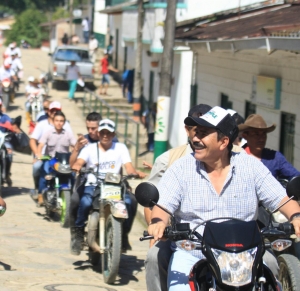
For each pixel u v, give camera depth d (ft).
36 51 202.69
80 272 28.17
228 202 15.61
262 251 13.91
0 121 43.01
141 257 31.50
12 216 39.70
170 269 15.35
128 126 60.75
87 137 32.19
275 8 50.01
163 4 68.85
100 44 148.97
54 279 26.45
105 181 27.04
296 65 36.83
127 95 98.58
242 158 15.94
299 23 33.09
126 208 27.17
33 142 39.11
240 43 36.76
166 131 48.19
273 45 32.09
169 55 47.21
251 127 23.68
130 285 26.50
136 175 27.76
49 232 35.91
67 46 113.39
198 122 15.30
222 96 53.21
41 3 322.55
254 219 15.98
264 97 41.34
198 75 60.23
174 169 15.90
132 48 105.29
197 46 46.37
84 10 185.37
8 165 45.06
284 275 19.30
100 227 26.76
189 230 14.57
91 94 85.51
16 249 31.53
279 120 39.83
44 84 95.61
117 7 105.60
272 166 24.04
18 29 267.18
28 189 49.90
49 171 38.63
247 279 13.33
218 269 13.47
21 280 25.76
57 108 38.99
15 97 106.42
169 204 15.61
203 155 15.43
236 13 55.67
